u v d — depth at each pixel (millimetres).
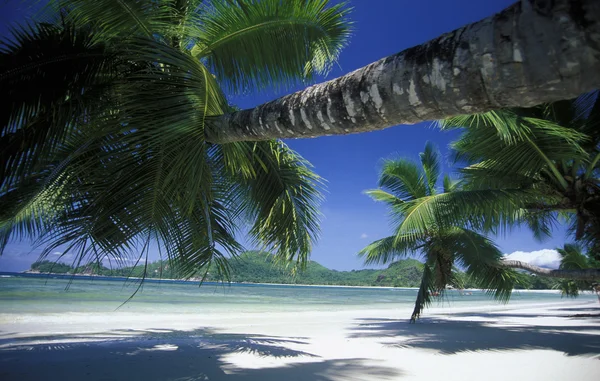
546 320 15078
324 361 5566
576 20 912
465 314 19516
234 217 5625
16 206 4625
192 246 4520
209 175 3613
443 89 1265
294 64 4699
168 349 6289
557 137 6109
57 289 33219
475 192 7762
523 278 12852
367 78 1611
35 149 3695
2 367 4715
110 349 6184
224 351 6211
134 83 2801
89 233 3521
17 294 24094
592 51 902
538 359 5996
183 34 4180
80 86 3902
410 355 6262
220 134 2875
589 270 9422
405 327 11414
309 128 2059
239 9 4102
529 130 5922
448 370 5188
